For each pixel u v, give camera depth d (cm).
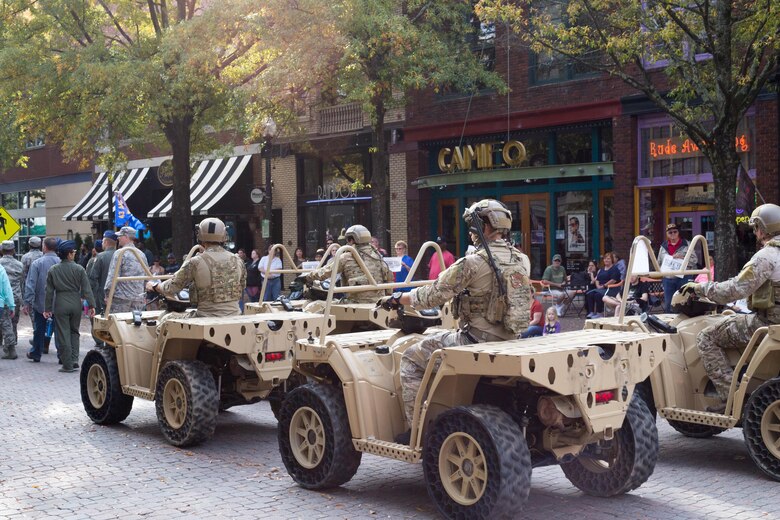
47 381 1233
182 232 2178
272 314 838
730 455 780
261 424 928
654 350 596
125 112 2002
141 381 887
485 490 536
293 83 1853
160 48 1945
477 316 583
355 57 1703
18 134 2377
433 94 2206
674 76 1409
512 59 2033
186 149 2173
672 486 671
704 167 1731
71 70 2017
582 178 1969
